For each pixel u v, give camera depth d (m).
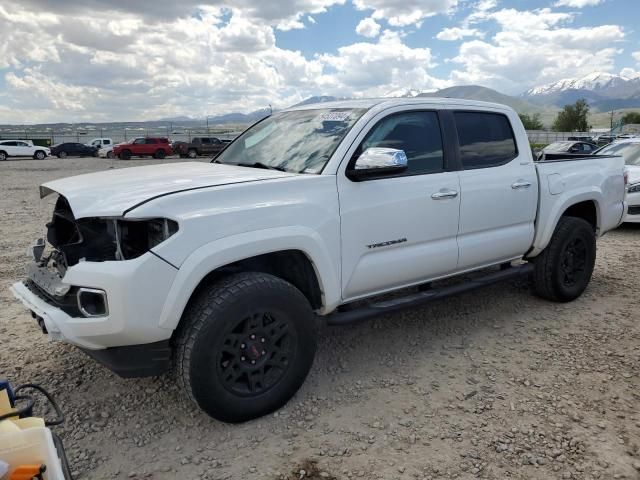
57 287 3.08
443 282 5.21
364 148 3.80
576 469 2.88
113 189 3.20
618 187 5.88
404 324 4.92
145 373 3.06
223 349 3.09
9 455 1.92
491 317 5.09
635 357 4.23
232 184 3.25
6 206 12.73
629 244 8.47
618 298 5.67
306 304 3.41
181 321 3.14
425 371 4.01
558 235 5.23
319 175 3.56
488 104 4.75
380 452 3.03
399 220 3.90
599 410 3.46
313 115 4.32
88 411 3.45
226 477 2.83
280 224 3.28
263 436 3.18
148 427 3.28
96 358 3.09
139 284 2.83
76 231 3.51
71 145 43.41
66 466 2.20
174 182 3.33
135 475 2.85
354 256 3.69
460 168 4.38
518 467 2.89
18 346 4.42
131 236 3.04
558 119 110.00
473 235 4.50
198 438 3.17
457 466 2.90
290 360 3.38
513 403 3.54
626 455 3.00
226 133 66.44
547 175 5.06
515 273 5.02
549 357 4.24
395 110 4.04
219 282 3.20
